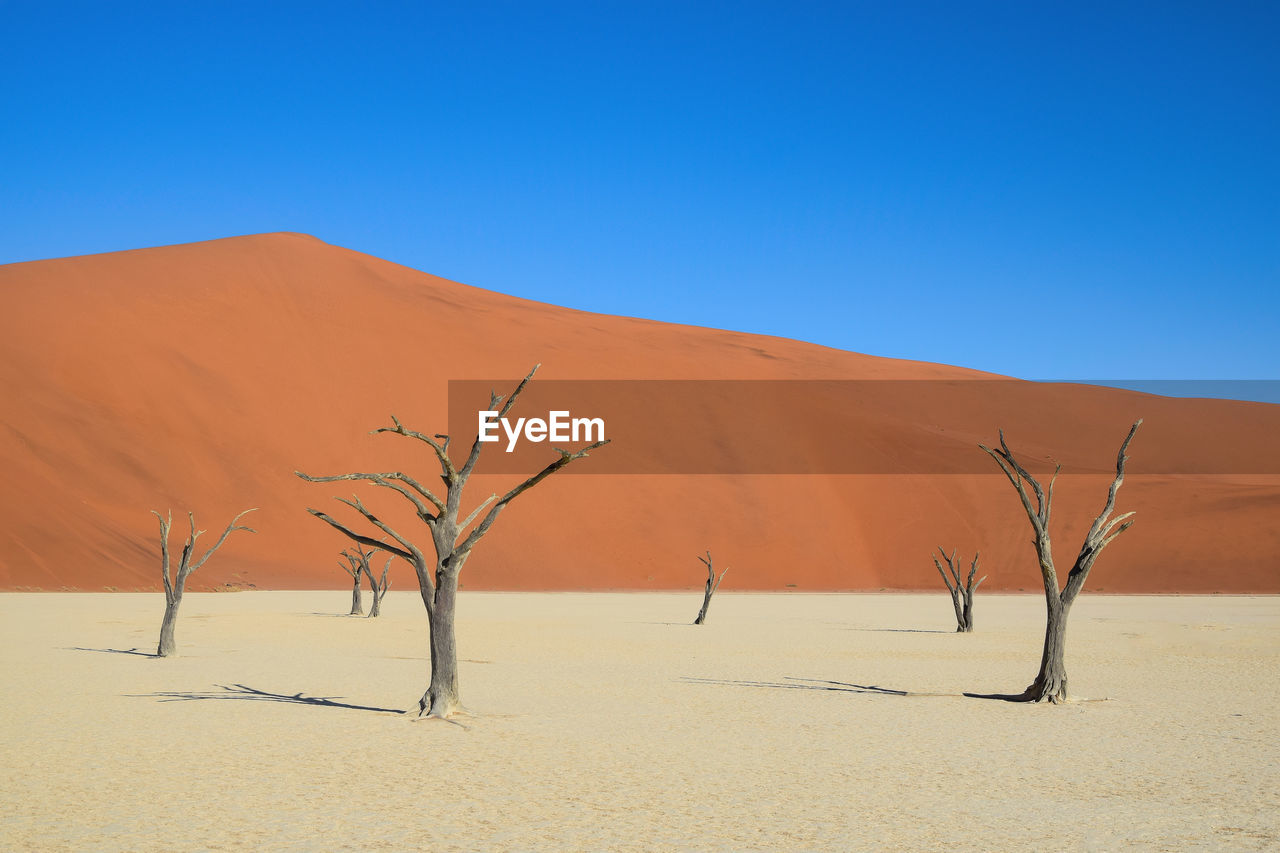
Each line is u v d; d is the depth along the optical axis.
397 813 9.33
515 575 66.31
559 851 8.15
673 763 11.75
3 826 8.78
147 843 8.27
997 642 29.59
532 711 15.70
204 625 33.56
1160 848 8.34
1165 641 30.09
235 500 66.12
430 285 106.19
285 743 12.80
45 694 17.11
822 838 8.58
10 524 55.78
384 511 69.44
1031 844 8.43
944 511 79.06
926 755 12.32
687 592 65.31
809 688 18.80
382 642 27.94
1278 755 12.40
